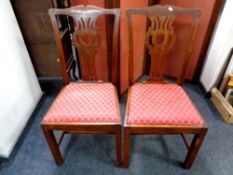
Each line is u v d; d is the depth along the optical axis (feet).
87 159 4.36
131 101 3.71
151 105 3.54
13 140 4.43
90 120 3.36
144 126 3.32
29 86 5.20
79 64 5.74
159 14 3.49
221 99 5.49
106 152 4.51
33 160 4.35
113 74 4.13
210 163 4.24
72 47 5.89
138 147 4.62
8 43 4.28
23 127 4.87
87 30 3.70
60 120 3.37
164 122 3.31
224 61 5.45
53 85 6.09
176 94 3.83
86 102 3.63
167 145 4.67
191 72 6.62
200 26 5.69
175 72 6.75
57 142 4.13
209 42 5.86
